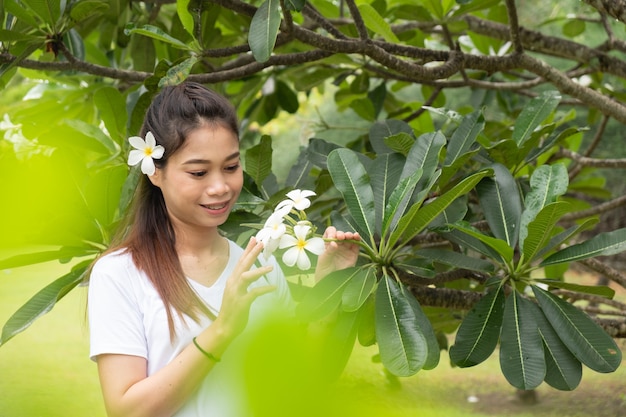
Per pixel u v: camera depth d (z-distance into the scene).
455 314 3.12
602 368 1.60
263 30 1.88
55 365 5.61
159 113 1.41
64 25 2.26
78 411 4.52
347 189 1.75
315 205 2.38
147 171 1.40
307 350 0.53
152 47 2.98
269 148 2.13
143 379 1.33
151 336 1.38
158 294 1.40
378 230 1.85
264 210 2.14
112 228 1.87
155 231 1.46
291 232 1.48
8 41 2.20
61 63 2.34
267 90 3.61
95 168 2.30
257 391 0.52
